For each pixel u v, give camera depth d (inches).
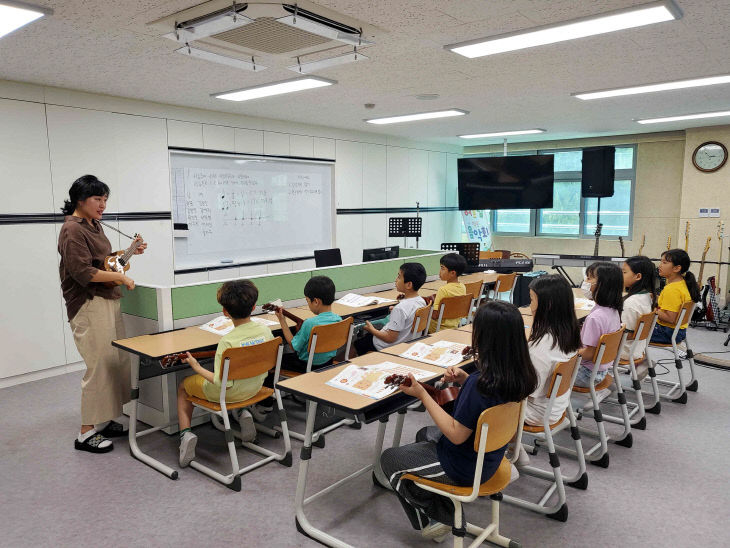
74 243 113.5
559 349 88.7
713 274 272.8
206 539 87.3
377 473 103.0
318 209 276.7
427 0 97.7
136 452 116.2
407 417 138.9
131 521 92.5
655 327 151.1
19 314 166.7
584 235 338.3
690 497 100.8
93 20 107.6
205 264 226.7
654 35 120.3
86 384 119.0
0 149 159.6
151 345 111.2
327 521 92.4
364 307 150.8
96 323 118.3
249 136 236.4
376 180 306.8
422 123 261.0
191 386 108.7
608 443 124.7
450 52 132.6
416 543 86.4
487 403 65.3
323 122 257.0
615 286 110.1
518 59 140.9
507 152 361.7
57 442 124.8
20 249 165.8
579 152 334.6
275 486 104.3
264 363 103.3
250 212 243.0
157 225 203.3
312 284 118.6
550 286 87.7
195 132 215.0
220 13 99.7
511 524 91.7
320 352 115.1
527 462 96.0
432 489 70.5
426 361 95.7
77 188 116.5
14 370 166.4
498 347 65.1
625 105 211.0
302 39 117.3
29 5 97.9
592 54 135.9
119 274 117.3
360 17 107.1
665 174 301.3
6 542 86.7
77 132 177.5
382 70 152.5
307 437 87.4
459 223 385.1
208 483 105.5
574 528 90.6
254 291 104.5
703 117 237.1
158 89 175.5
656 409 142.4
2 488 104.0
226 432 100.9
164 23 109.2
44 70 148.8
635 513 95.3
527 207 312.3
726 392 159.3
